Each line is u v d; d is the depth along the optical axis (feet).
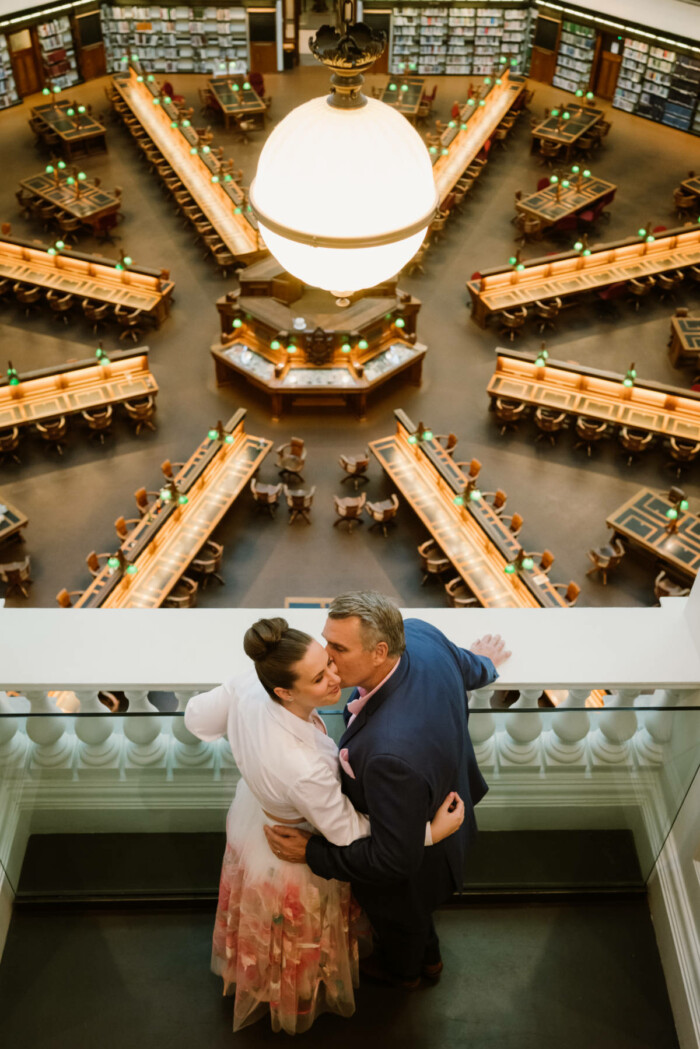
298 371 60.39
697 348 63.93
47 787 13.08
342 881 10.90
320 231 9.20
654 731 12.85
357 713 10.53
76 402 58.03
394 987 13.87
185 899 14.43
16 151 89.15
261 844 11.50
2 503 52.01
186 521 51.60
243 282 61.16
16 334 68.08
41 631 13.35
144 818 13.60
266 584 51.80
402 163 9.14
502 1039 13.44
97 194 76.64
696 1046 13.03
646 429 57.11
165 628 13.46
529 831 14.24
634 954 14.30
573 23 97.45
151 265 74.43
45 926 14.26
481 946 14.32
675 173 88.38
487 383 64.64
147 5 98.37
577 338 68.64
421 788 9.68
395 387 64.08
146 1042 13.28
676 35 89.61
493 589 47.96
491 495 56.59
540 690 14.33
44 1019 13.44
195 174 78.69
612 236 79.61
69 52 98.53
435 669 10.43
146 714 12.58
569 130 86.79
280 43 101.19
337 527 54.95
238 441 56.95
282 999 12.44
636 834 14.16
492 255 76.79
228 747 12.71
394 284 61.87
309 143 9.07
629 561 52.90
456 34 103.30
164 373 64.64
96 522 54.65
